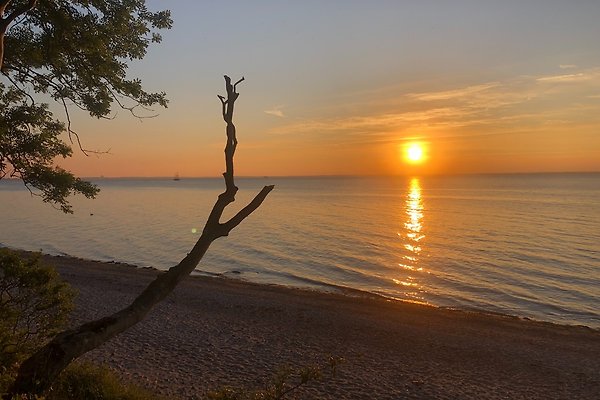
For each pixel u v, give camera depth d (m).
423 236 46.22
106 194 142.38
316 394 11.61
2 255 6.88
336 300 22.06
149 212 74.81
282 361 13.93
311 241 42.94
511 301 23.94
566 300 24.08
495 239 43.91
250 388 11.73
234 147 4.34
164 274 4.46
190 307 19.89
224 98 4.26
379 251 37.88
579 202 89.44
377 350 15.26
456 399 11.83
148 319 17.70
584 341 17.00
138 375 12.09
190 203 97.38
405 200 103.25
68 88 7.98
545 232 48.03
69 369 8.12
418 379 12.94
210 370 12.99
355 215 68.56
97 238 45.81
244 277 29.02
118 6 7.62
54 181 8.75
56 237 46.66
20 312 6.85
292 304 20.92
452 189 160.50
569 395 12.38
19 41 7.10
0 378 5.72
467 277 28.97
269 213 72.12
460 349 15.59
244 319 18.39
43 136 8.52
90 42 7.14
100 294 21.69
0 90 8.24
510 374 13.63
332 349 15.18
